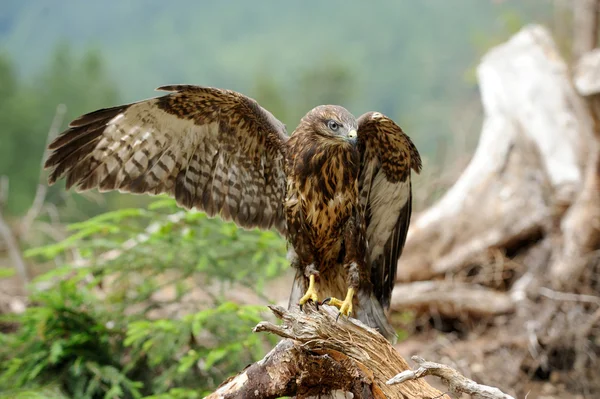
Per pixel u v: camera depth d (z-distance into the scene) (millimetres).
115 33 97250
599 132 11953
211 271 10805
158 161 8602
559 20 22219
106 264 10898
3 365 10500
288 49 95375
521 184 14492
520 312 13211
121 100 41469
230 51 98312
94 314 10688
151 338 10391
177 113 8320
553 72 14516
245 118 8406
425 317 14070
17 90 39031
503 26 23516
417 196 17531
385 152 8562
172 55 92438
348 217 8281
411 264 14648
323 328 6949
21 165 33375
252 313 10133
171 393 9750
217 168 8766
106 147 8383
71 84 39938
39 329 10367
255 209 8992
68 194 20000
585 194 12531
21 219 19984
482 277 14320
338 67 42031
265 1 113938
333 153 8094
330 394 7367
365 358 6930
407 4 92438
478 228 14539
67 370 10250
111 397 10109
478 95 29578
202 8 110812
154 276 11062
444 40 71500
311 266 8438
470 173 15047
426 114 34562
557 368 12352
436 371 6348
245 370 7441
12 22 71000
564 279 12789
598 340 12289
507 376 12250
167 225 10961
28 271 16125
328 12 106688
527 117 14406
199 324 9680
